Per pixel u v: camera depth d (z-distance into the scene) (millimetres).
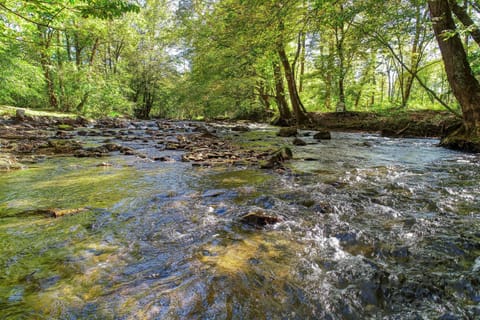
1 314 1723
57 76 24688
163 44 36000
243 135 14867
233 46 16531
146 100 41531
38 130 14633
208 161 7348
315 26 10039
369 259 2469
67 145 9719
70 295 1937
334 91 26203
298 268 2314
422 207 3736
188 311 1797
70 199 4121
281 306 1869
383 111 18766
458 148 9398
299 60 27453
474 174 5676
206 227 3148
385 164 6848
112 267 2309
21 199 4105
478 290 2012
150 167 6598
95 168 6445
